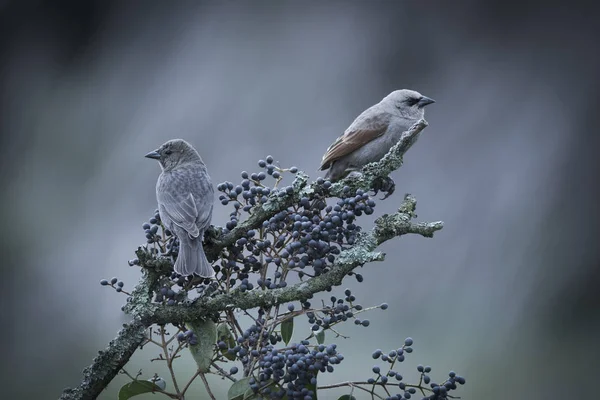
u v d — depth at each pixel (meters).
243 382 4.20
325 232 4.56
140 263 4.50
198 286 4.64
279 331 4.69
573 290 14.87
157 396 9.84
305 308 4.50
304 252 4.61
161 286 4.55
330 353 4.18
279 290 4.48
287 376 4.15
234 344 4.58
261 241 4.71
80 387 4.37
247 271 4.70
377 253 4.51
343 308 4.41
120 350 4.36
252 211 4.81
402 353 4.36
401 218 4.69
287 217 4.71
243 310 4.45
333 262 4.64
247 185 4.84
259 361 4.23
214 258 4.84
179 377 10.52
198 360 4.34
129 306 4.42
